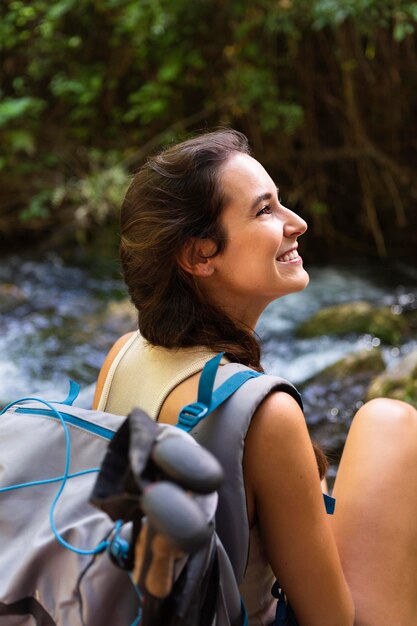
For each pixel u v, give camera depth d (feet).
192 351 4.17
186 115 21.70
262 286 4.19
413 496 4.74
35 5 21.83
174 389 4.08
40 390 12.61
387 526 4.63
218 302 4.26
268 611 4.41
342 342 14.02
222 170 4.08
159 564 2.97
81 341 14.34
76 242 20.42
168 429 3.12
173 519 2.61
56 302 16.49
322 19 17.43
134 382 4.27
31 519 3.70
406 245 20.80
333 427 10.52
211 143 4.17
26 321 15.26
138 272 4.19
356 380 11.50
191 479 2.74
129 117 21.35
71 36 22.25
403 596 4.57
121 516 3.03
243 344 4.30
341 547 4.62
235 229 4.10
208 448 3.71
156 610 3.08
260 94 19.75
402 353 13.64
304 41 20.07
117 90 22.50
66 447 3.81
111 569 3.33
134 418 3.00
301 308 16.31
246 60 20.11
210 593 3.44
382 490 4.70
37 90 23.09
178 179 4.07
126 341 4.62
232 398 3.75
